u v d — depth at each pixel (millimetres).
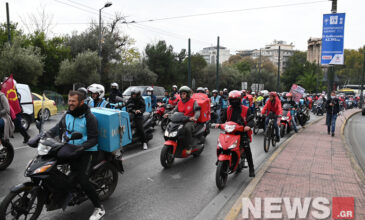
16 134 10367
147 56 41344
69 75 24844
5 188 4965
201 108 7215
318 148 8523
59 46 28609
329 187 5074
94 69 25422
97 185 4227
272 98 9117
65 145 3543
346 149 8438
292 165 6500
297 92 13156
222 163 5133
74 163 3748
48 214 4016
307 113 15281
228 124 5355
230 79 55375
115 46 33781
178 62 49500
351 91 56031
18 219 3643
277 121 9156
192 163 6926
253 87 37906
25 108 11242
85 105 3793
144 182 5465
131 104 8078
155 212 4188
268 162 6754
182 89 6773
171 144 6301
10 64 20062
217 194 4941
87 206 4309
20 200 3422
